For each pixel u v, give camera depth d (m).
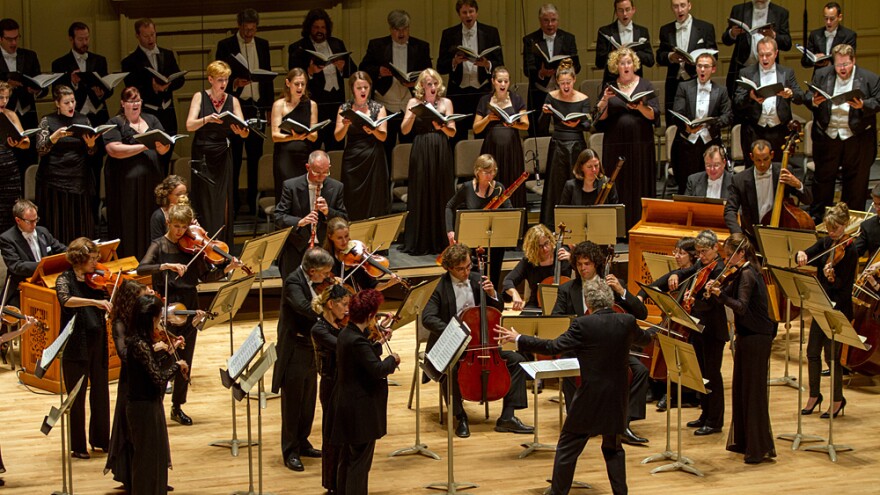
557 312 17.42
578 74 27.94
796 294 17.08
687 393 19.19
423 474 16.55
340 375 14.62
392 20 24.89
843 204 19.14
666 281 18.56
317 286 16.19
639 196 23.81
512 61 27.56
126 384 15.20
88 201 22.73
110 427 17.64
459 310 17.95
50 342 19.72
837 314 16.39
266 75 23.94
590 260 16.48
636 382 17.88
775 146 24.17
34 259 20.42
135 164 22.34
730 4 27.52
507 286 19.12
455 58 24.92
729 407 19.31
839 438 17.88
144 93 24.39
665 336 16.20
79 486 16.14
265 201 24.66
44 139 21.88
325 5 26.89
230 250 23.33
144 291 14.75
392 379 20.47
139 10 26.19
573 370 15.22
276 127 22.94
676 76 25.41
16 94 24.03
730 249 16.92
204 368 20.75
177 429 18.19
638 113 23.52
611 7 27.75
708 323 17.75
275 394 19.61
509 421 18.08
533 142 26.00
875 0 28.58
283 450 16.77
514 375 18.16
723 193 22.19
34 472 16.59
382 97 25.27
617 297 16.81
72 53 24.70
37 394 19.81
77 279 17.17
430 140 23.52
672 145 25.03
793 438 17.73
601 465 16.91
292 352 16.42
